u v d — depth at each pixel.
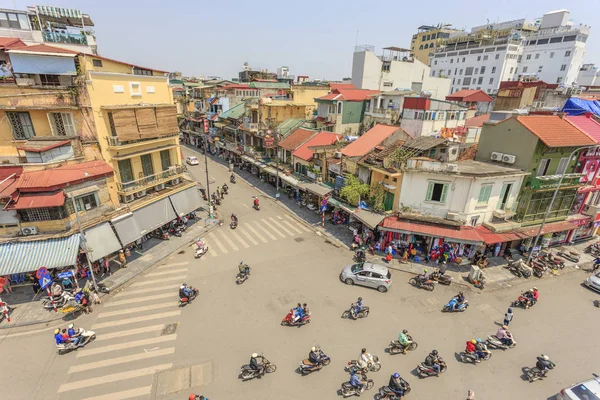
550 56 68.88
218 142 58.16
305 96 52.47
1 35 30.25
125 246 24.22
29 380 14.28
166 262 24.48
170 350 16.08
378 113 38.97
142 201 25.17
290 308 19.34
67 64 21.27
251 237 28.80
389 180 24.66
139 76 24.36
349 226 29.64
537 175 23.44
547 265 24.31
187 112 74.19
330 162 31.55
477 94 47.00
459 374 15.09
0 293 20.05
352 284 21.89
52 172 19.33
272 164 41.28
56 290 19.28
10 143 20.52
